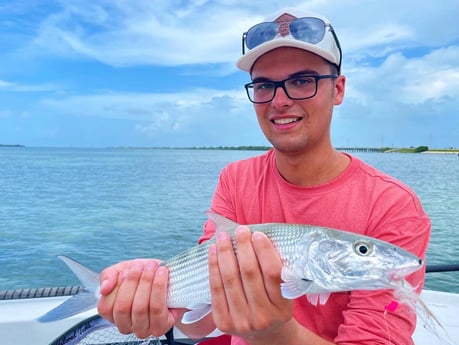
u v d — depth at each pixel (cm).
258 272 40
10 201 446
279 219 56
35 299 78
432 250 235
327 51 52
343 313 47
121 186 619
